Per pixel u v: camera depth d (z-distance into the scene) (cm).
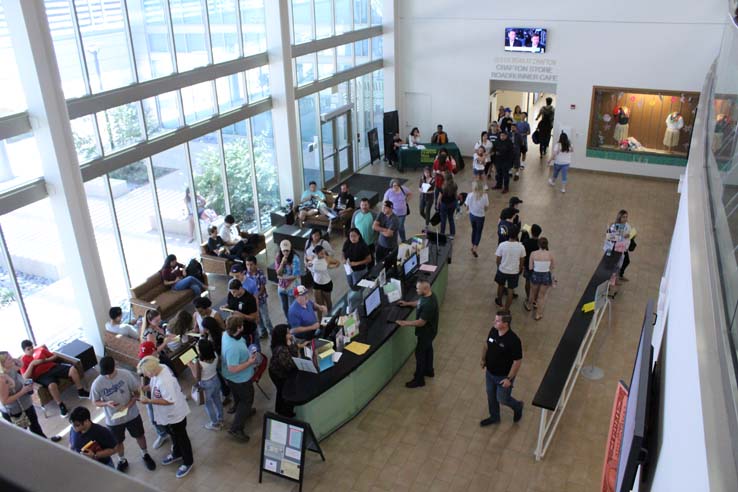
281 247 947
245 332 796
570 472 679
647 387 379
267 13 1281
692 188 473
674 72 1520
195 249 1202
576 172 1702
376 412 782
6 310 841
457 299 1048
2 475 54
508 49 1684
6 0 759
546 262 939
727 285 249
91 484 54
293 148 1392
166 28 1047
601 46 1579
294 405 688
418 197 1536
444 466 693
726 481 159
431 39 1773
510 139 1516
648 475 344
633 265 1158
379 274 886
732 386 192
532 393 812
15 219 824
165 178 1098
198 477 690
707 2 1436
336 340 763
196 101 1145
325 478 681
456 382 837
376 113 1866
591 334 921
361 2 1680
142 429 695
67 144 842
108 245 1000
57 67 815
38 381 808
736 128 319
